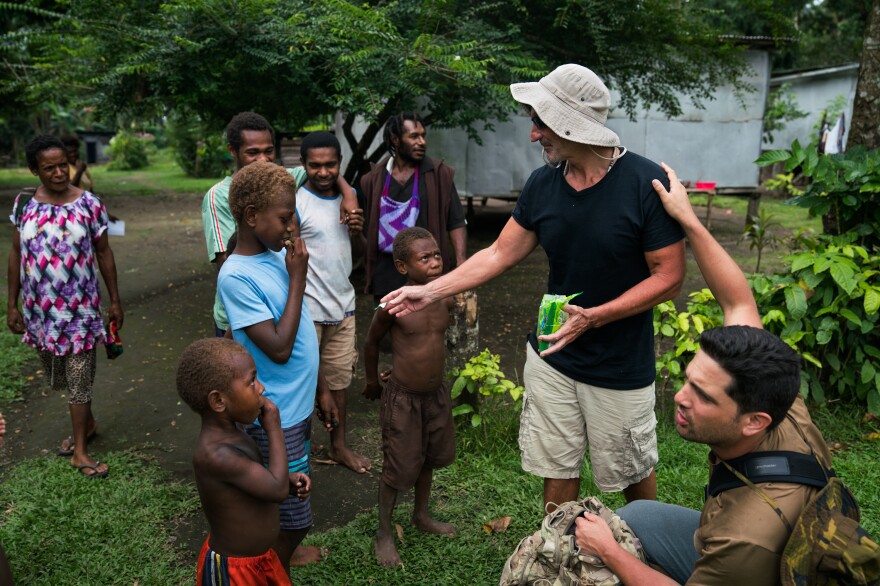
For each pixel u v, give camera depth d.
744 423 1.68
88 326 3.81
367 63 5.79
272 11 6.08
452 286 2.78
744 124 11.85
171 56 5.97
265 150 3.36
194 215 14.78
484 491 3.54
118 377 5.25
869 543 1.54
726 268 2.32
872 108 4.85
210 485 2.16
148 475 3.75
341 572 2.94
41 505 3.39
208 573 2.23
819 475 1.69
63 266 3.70
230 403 2.14
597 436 2.71
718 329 1.75
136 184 22.20
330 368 3.86
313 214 3.67
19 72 9.13
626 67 7.64
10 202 16.06
